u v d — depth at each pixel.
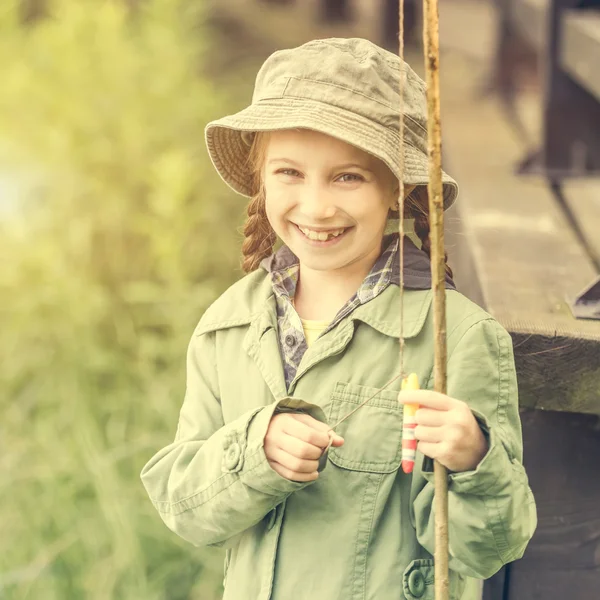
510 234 2.86
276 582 1.76
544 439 2.18
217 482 1.74
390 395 1.76
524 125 4.72
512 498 1.62
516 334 2.03
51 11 6.40
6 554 3.36
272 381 1.82
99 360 4.25
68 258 4.73
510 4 5.31
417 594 1.73
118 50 5.50
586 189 3.49
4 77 5.40
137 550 3.20
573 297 2.25
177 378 4.09
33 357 4.35
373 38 7.93
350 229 1.77
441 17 7.82
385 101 1.74
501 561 1.68
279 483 1.68
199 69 6.46
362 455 1.75
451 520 1.66
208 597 3.15
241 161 2.02
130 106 5.27
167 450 1.87
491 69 5.70
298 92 1.75
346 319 1.81
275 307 1.91
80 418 3.94
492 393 1.74
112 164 5.05
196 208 4.82
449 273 1.89
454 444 1.55
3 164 5.01
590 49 3.28
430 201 1.49
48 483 3.60
